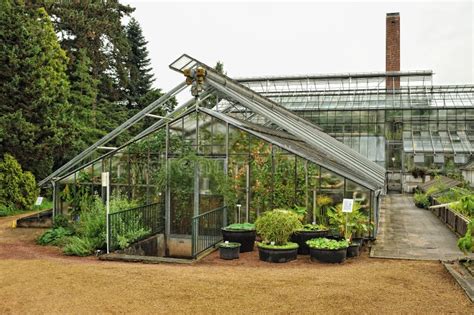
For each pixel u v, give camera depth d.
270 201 14.55
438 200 21.03
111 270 9.70
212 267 10.52
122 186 15.79
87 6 33.88
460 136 36.56
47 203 25.50
